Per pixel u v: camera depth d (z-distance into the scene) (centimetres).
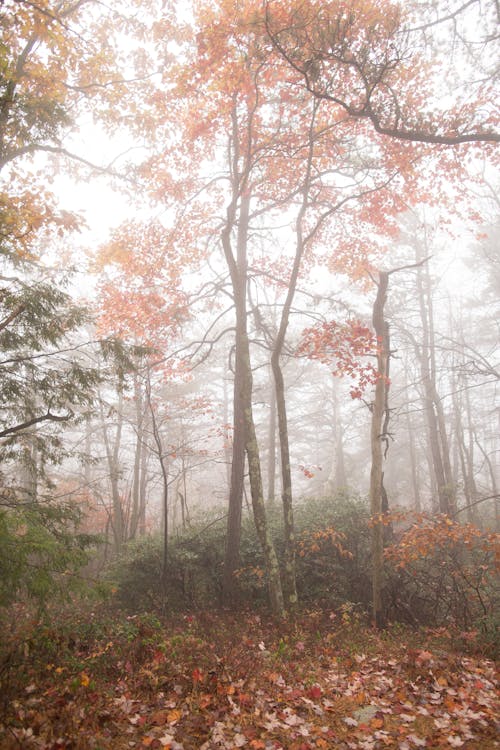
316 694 575
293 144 1280
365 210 1552
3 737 409
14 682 510
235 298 1244
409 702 562
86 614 941
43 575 586
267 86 1173
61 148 1316
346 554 1142
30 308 807
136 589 1128
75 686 524
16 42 1148
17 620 766
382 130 963
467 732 482
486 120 979
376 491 1034
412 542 928
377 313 1127
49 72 1125
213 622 945
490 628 813
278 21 952
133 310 1495
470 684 608
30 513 703
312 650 799
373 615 995
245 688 572
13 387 873
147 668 602
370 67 919
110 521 1576
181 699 538
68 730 439
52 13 1022
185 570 1165
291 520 1064
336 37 888
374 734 482
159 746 439
